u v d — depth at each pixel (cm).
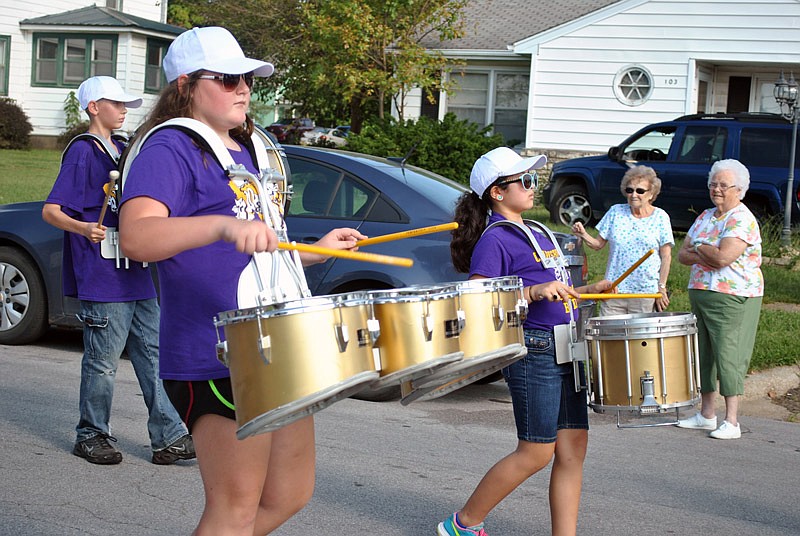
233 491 315
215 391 312
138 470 574
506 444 661
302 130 3206
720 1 2098
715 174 712
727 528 515
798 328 1009
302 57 2792
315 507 523
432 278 747
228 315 288
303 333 281
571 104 2236
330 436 663
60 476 558
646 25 2161
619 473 611
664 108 2169
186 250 307
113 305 572
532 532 498
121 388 779
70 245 584
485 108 2467
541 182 2217
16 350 891
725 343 704
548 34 2230
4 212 904
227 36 327
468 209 463
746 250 705
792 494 580
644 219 783
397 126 2042
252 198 326
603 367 417
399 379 315
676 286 1204
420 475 584
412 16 2356
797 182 1571
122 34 3291
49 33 3334
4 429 646
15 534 468
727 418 712
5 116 3164
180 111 328
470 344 344
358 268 765
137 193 301
